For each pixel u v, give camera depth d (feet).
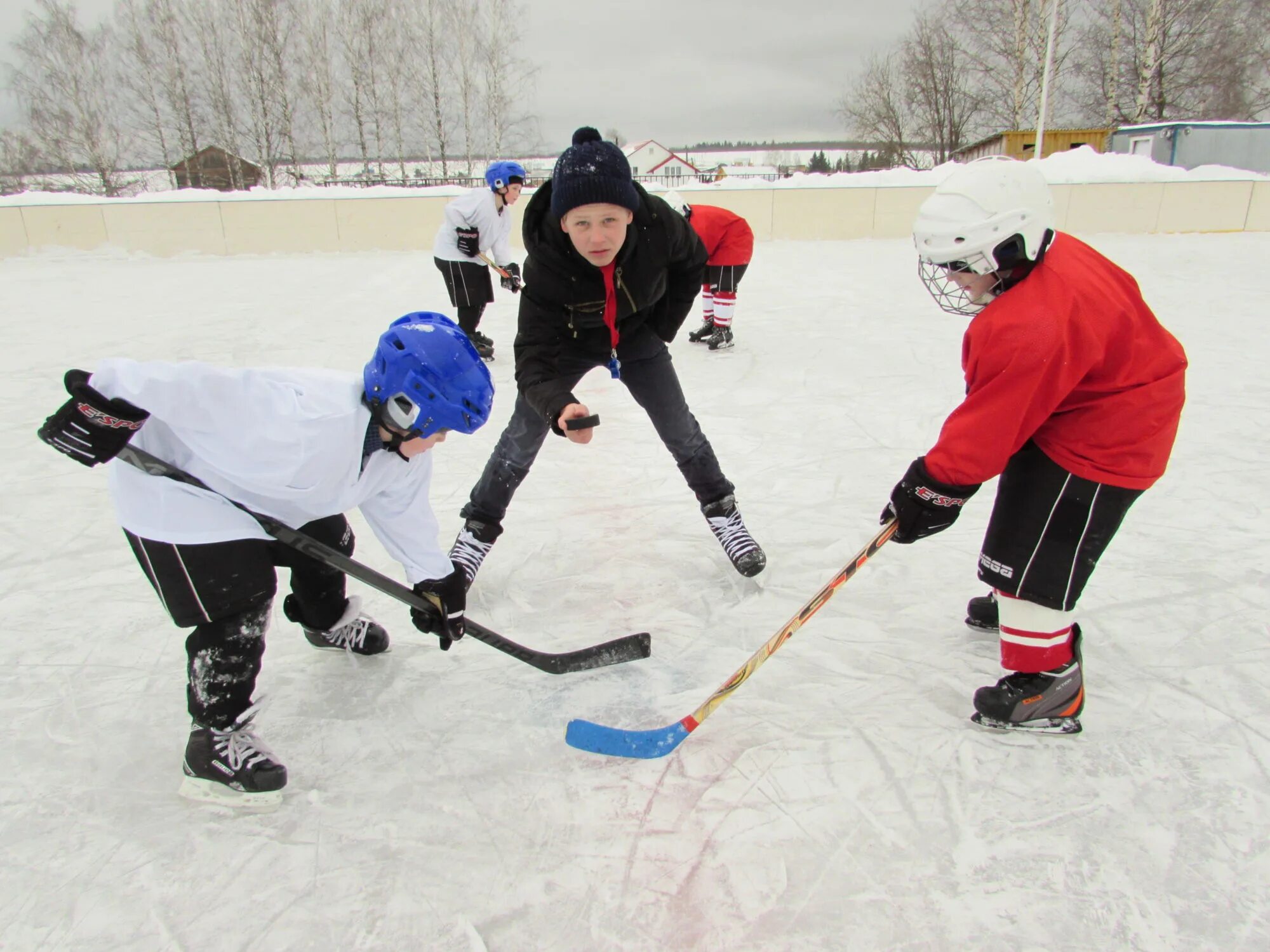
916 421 12.77
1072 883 4.53
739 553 7.97
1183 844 4.77
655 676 6.58
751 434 12.40
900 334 18.88
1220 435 11.51
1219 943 4.16
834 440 12.07
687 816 5.09
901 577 8.00
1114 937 4.21
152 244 34.65
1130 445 5.03
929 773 5.39
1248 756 5.46
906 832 4.91
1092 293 4.80
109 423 4.32
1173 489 9.75
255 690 6.39
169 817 5.16
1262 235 33.81
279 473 4.76
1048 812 5.04
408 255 34.94
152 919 4.44
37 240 34.17
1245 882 4.50
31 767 5.59
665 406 7.72
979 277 5.02
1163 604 7.29
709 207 16.92
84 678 6.60
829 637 7.01
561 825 5.05
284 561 5.90
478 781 5.44
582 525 9.43
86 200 34.30
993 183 4.76
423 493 5.61
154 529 4.78
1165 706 5.98
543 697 6.33
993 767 5.43
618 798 5.26
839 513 9.58
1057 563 5.23
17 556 8.79
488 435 12.85
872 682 6.39
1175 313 19.60
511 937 4.31
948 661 6.64
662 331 7.48
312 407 4.81
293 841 4.97
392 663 6.78
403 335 4.75
